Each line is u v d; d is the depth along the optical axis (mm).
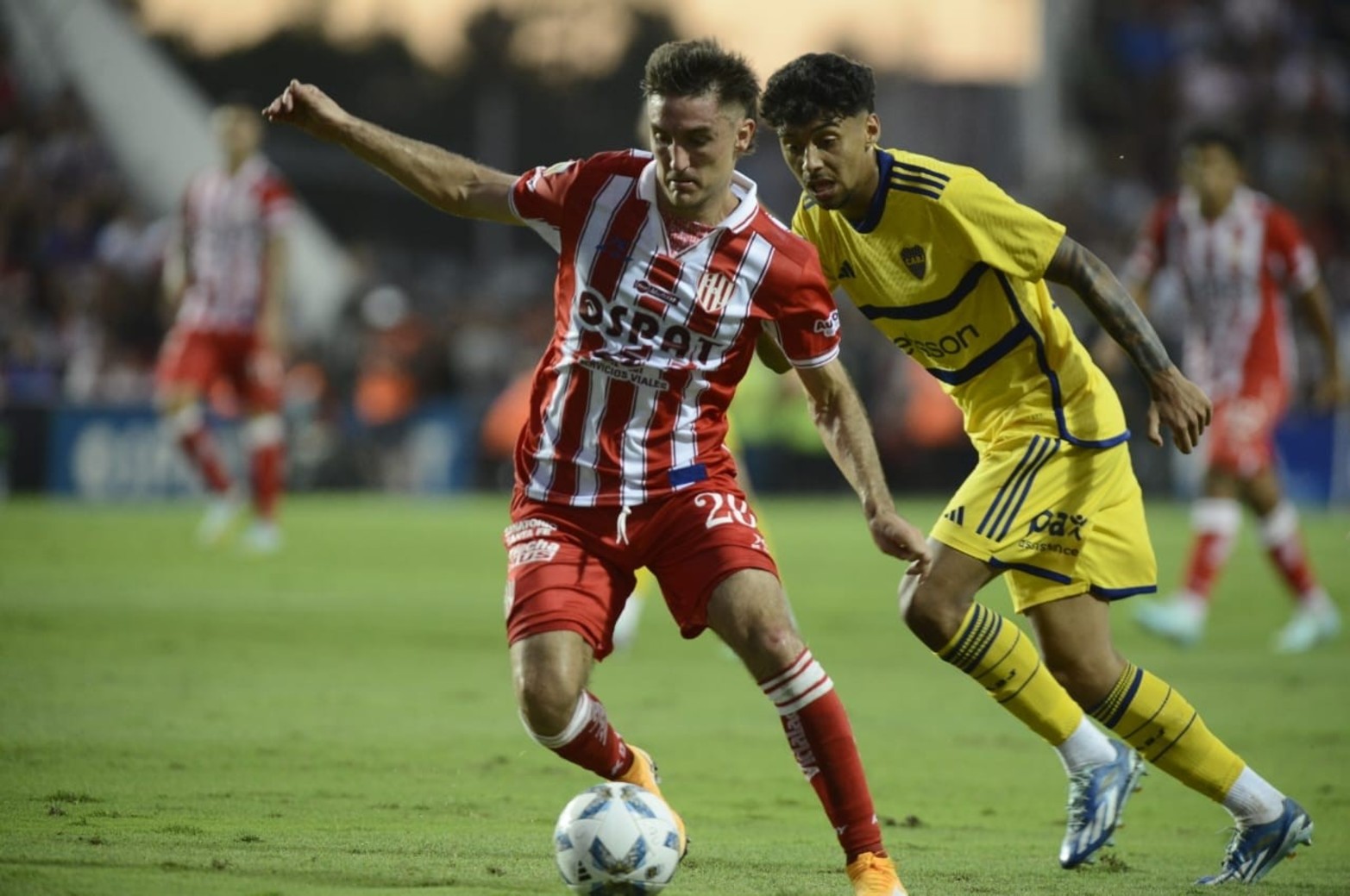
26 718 24734
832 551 58438
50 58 95312
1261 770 23562
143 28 125375
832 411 16109
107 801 19109
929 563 15609
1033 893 16141
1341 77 102750
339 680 29766
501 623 38281
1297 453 77750
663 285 15633
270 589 43625
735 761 23484
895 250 17734
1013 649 17453
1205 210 36531
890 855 17953
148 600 40250
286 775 21188
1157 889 16547
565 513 15984
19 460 73312
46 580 44000
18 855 15859
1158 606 36688
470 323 96625
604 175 15805
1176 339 77125
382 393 86062
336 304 96625
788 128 16953
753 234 15672
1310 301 36375
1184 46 103000
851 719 27562
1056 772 23312
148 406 75375
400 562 51250
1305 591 37125
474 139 157875
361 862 16281
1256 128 100250
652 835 14633
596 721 15891
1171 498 81812
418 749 23406
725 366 15938
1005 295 17734
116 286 83250
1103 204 96438
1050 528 17672
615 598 16016
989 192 17297
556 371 16094
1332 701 29609
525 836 18047
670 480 15859
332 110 15961
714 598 15406
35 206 86438
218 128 51031
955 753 24672
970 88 120562
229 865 15844
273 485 53688
